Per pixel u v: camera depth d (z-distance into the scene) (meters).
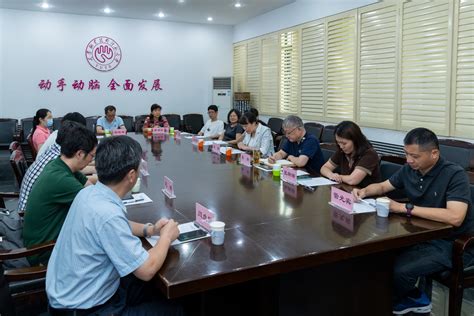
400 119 4.43
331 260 1.42
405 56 4.30
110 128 5.86
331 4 5.33
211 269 1.26
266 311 1.62
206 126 5.62
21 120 6.42
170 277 1.21
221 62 7.95
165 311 1.41
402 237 1.56
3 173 5.48
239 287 1.62
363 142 2.46
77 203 1.31
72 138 1.84
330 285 1.66
